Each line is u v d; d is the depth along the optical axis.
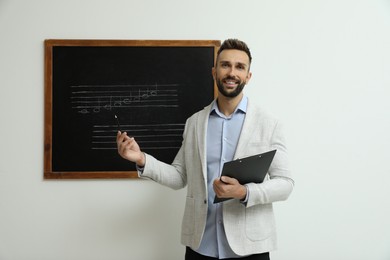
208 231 1.25
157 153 1.69
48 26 1.71
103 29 1.71
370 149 1.72
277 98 1.72
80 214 1.70
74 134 1.69
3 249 1.67
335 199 1.72
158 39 1.72
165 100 1.70
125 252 1.70
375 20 1.72
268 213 1.24
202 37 1.72
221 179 1.07
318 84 1.73
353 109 1.73
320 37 1.71
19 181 1.68
